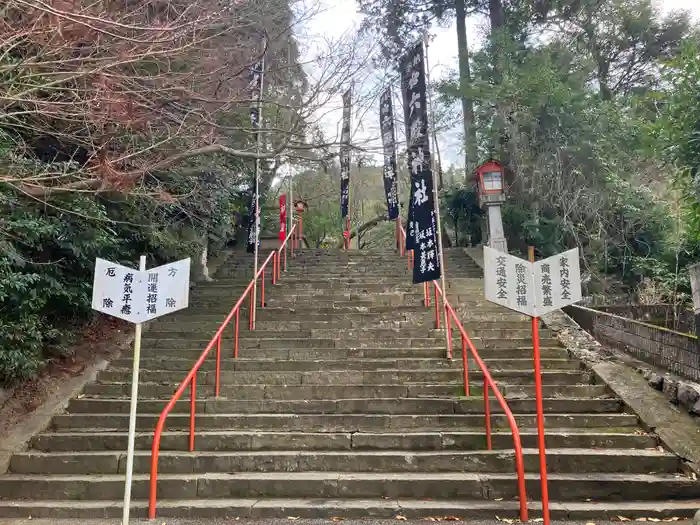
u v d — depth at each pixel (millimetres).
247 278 12406
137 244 9672
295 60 8023
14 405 6391
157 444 4695
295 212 18703
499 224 12930
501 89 14062
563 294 4363
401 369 7438
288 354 7949
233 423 6219
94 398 6898
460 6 17516
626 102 15766
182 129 6027
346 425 6156
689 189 7113
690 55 6914
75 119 5395
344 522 4574
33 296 6648
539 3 16641
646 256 12734
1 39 4676
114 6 5637
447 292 10461
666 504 4750
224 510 4750
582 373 7094
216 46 6719
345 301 10062
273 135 7668
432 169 8086
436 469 5414
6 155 5652
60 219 7086
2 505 4863
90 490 5145
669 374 6676
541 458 4082
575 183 13594
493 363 7438
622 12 16469
